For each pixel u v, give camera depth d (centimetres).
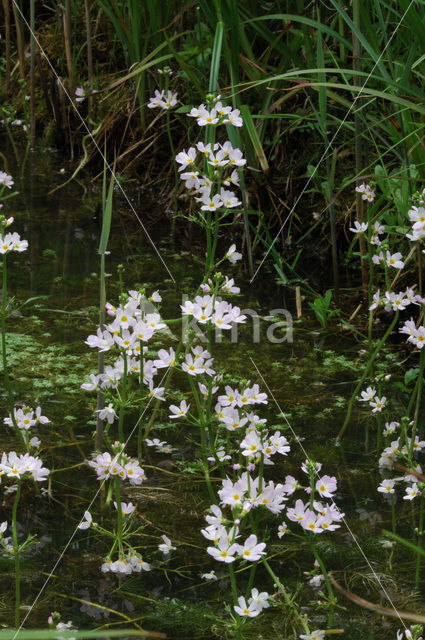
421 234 357
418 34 423
